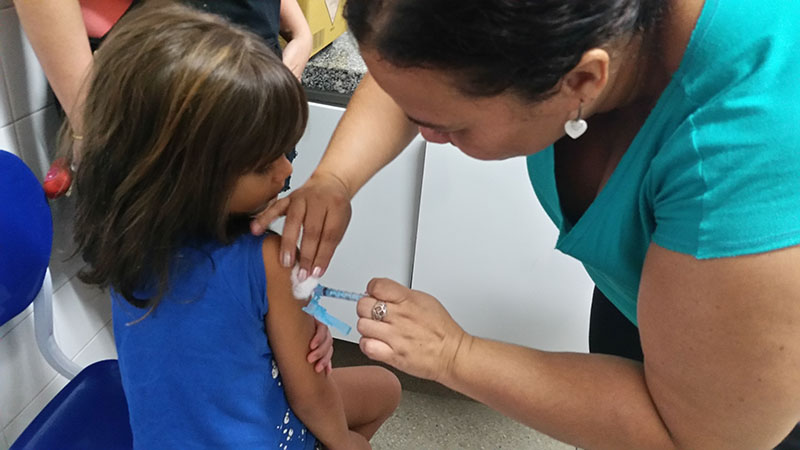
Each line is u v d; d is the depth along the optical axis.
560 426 0.64
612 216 0.65
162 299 0.72
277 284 0.72
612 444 0.63
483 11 0.41
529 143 0.55
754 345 0.49
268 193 0.73
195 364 0.74
